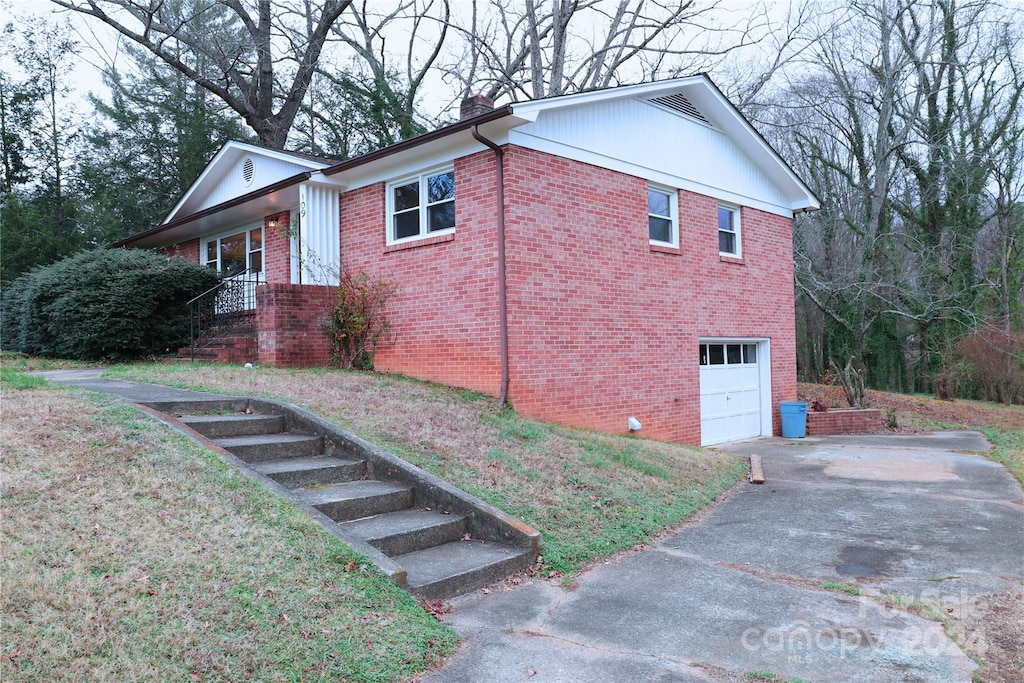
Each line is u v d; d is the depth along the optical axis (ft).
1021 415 60.08
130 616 11.40
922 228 82.23
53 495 15.03
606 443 29.40
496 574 16.51
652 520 21.54
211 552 13.74
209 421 21.83
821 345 97.50
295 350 37.60
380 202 38.45
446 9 85.20
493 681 11.68
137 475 16.52
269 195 42.91
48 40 80.89
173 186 90.43
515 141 31.58
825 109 88.12
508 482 21.49
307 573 13.75
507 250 31.24
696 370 41.47
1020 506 24.53
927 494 26.58
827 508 24.43
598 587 16.42
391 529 17.24
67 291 45.73
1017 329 72.23
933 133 79.97
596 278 35.35
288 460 21.18
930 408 61.82
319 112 96.68
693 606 15.24
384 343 37.65
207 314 47.39
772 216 49.47
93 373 36.37
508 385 31.12
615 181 36.73
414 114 94.99
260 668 10.86
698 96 42.16
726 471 30.60
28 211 74.23
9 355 48.96
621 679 11.78
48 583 11.84
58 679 9.84
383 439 22.76
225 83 83.87
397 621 13.08
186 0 78.38
